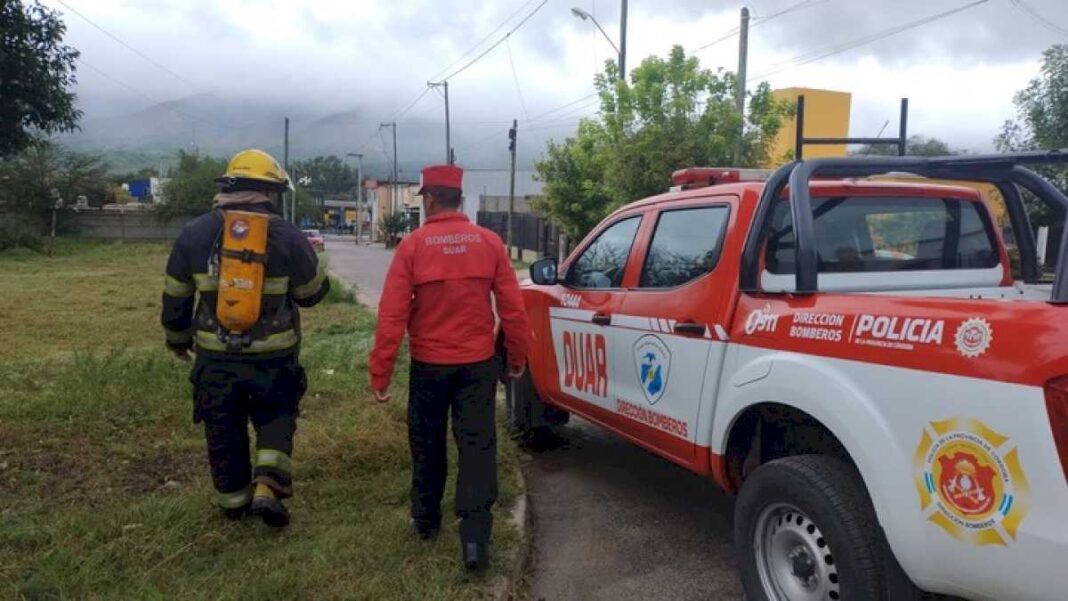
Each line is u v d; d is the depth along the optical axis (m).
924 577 2.61
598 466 5.70
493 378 3.86
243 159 3.96
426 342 3.79
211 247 3.83
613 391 4.63
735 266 3.69
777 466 3.12
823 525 2.90
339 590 3.47
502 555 3.96
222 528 4.05
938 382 2.54
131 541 3.77
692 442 3.86
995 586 2.40
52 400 6.18
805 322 3.15
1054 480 2.22
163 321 3.97
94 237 48.38
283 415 4.07
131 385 6.70
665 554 4.28
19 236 36.25
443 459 3.99
